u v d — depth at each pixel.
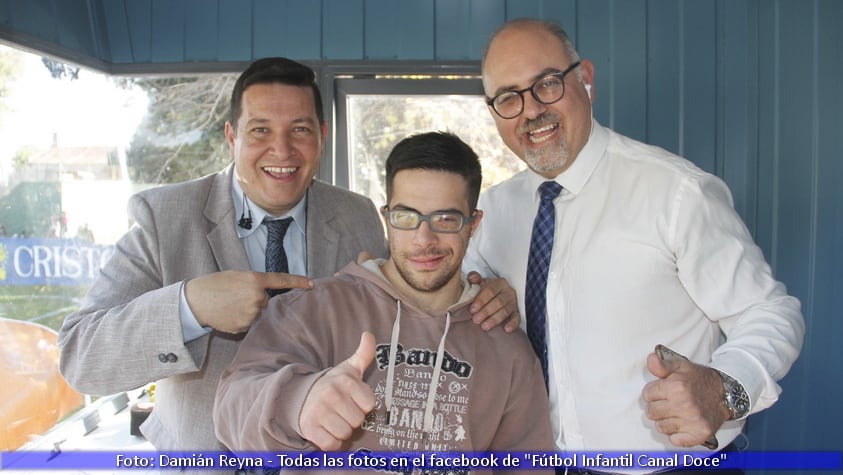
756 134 2.52
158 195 1.78
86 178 2.61
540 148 1.60
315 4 2.73
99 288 1.68
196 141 2.81
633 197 1.63
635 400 1.57
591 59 2.69
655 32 2.68
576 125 1.60
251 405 1.22
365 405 1.08
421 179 1.36
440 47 2.72
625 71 2.69
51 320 2.40
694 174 1.59
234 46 2.74
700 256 1.54
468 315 1.50
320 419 1.08
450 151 1.38
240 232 1.84
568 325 1.65
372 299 1.47
